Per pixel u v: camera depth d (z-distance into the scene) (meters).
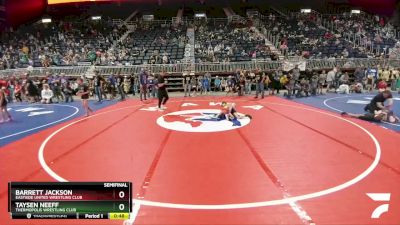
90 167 7.22
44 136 10.49
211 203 5.36
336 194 5.62
